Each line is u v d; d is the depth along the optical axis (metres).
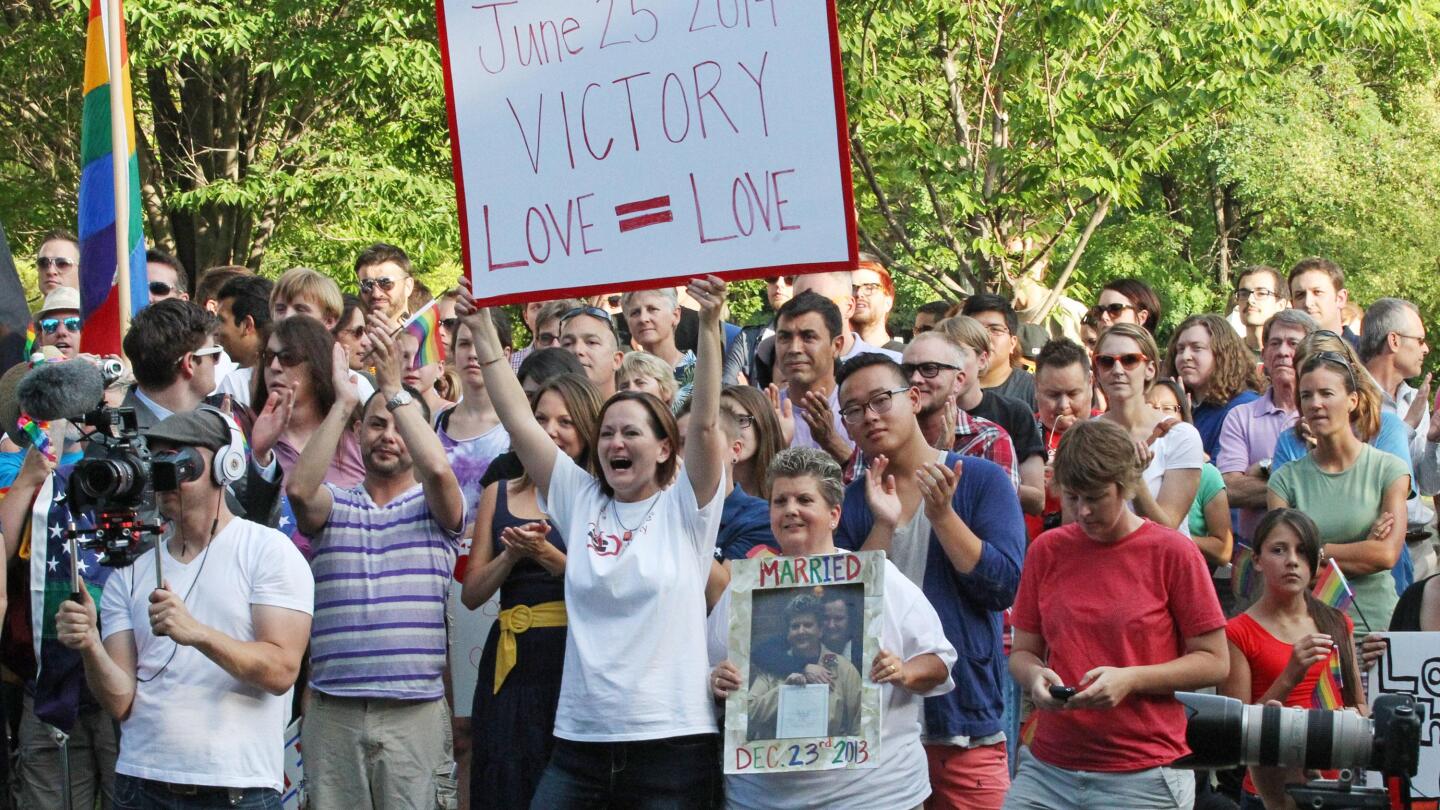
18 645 7.84
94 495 5.92
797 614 6.22
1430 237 22.27
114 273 9.57
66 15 19.89
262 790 6.37
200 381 7.71
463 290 6.77
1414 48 23.88
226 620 6.35
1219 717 6.13
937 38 17.62
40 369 5.92
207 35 18.81
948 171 17.38
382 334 7.62
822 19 6.18
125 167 9.52
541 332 10.27
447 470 7.61
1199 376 10.34
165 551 6.48
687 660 6.45
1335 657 7.34
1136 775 6.34
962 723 6.84
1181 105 17.31
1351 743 5.95
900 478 7.08
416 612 7.65
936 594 6.91
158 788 6.25
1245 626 7.47
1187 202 27.80
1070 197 18.00
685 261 6.41
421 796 7.58
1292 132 22.78
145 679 6.33
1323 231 23.30
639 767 6.39
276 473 7.33
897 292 21.28
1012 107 17.73
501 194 6.70
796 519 6.32
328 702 7.59
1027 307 17.73
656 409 6.66
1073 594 6.51
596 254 6.55
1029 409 9.00
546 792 6.53
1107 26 17.16
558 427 7.55
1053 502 8.97
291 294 9.87
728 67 6.32
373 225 21.55
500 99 6.70
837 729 6.08
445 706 7.84
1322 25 17.45
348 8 19.78
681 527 6.55
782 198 6.26
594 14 6.53
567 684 6.56
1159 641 6.37
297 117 21.64
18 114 22.23
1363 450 8.80
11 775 8.09
